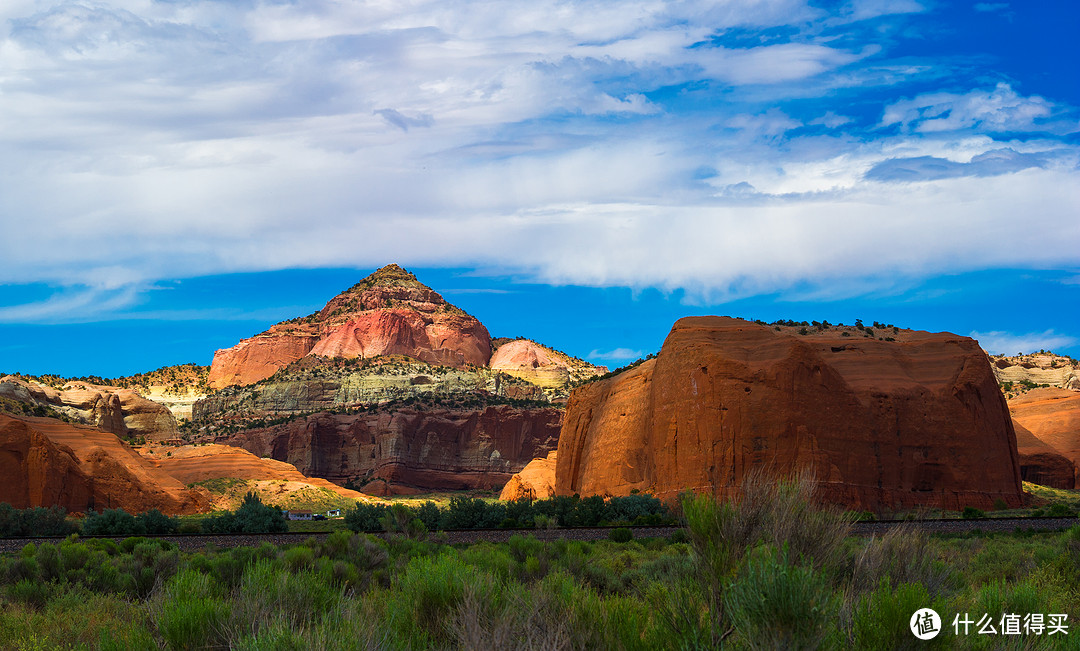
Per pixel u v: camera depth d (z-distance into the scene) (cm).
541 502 6838
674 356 8075
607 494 8988
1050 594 1417
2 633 1544
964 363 8425
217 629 1052
